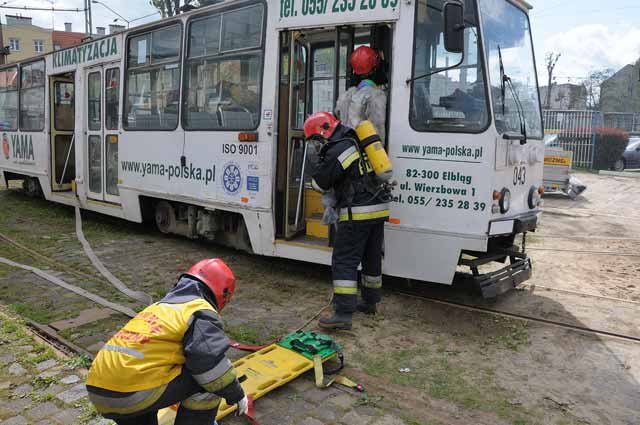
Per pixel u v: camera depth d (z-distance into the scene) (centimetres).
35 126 1092
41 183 1082
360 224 466
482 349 452
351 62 547
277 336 466
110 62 862
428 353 442
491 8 524
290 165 635
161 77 765
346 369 410
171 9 1828
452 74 509
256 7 630
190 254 743
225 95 669
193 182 720
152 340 239
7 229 888
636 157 2430
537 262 755
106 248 771
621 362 431
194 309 246
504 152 508
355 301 474
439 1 512
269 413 344
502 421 343
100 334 454
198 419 265
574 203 1384
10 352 415
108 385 236
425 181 521
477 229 500
